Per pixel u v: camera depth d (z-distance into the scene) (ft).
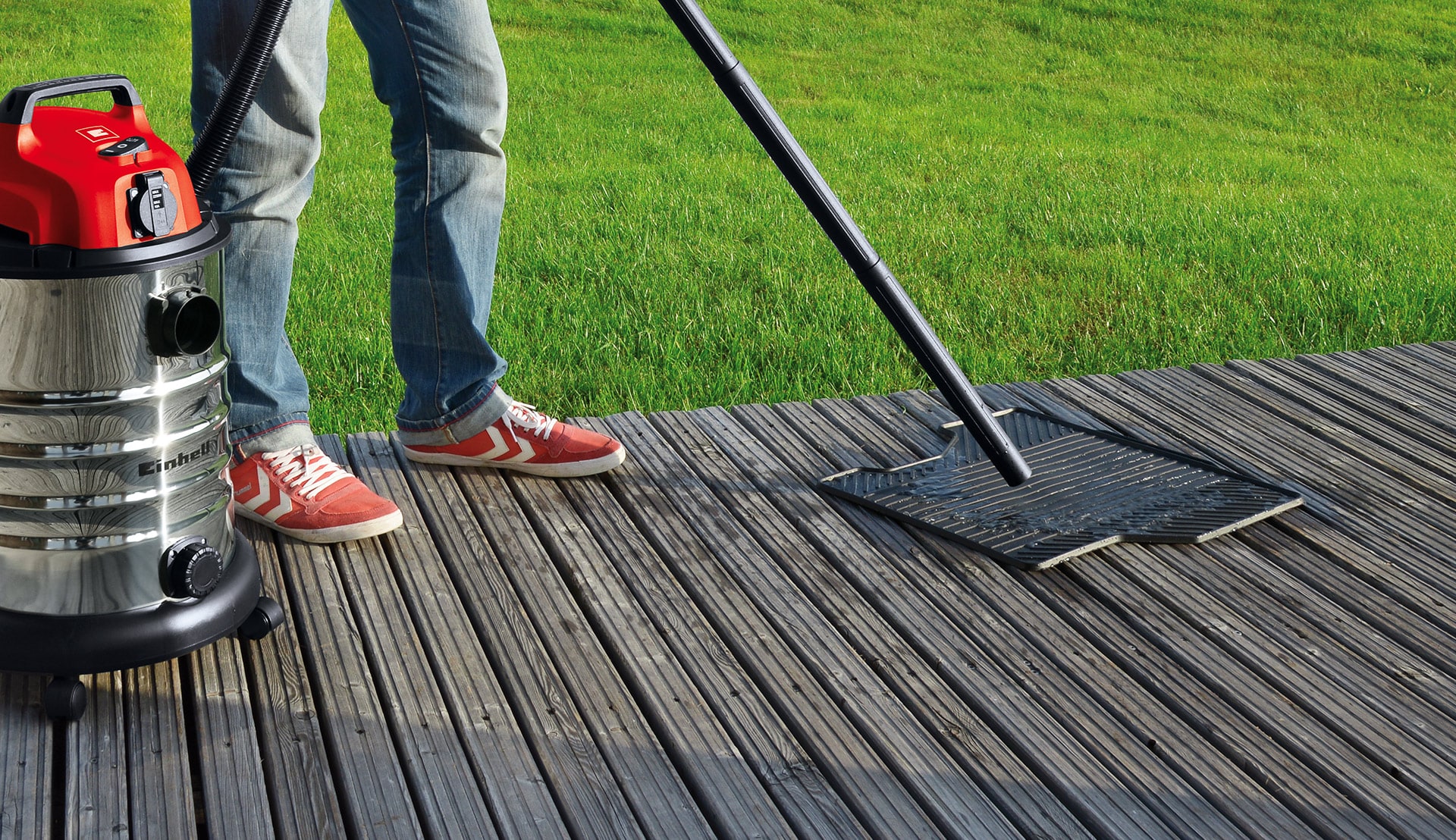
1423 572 6.72
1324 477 7.93
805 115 27.02
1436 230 17.89
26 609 5.34
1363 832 4.78
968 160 22.80
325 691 5.53
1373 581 6.63
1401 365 9.89
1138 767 5.13
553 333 12.73
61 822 4.81
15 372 5.03
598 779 5.00
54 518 5.26
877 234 17.34
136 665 5.37
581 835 4.68
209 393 5.66
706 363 12.08
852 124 26.13
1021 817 4.82
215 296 5.50
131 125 5.14
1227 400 9.25
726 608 6.33
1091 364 12.24
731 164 22.27
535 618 6.19
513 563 6.72
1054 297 14.47
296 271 14.79
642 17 37.78
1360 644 6.03
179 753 5.06
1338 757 5.20
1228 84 31.30
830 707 5.50
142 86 26.99
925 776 5.04
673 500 7.55
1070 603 6.39
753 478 7.89
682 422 8.79
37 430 5.14
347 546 6.85
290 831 4.65
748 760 5.16
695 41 5.90
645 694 5.58
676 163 22.24
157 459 5.38
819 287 14.44
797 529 7.22
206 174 5.56
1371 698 5.60
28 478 5.23
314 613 6.16
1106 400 9.27
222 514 5.87
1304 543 7.06
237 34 6.24
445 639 5.98
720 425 8.74
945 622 6.20
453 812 4.78
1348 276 14.80
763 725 5.37
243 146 6.41
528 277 14.98
